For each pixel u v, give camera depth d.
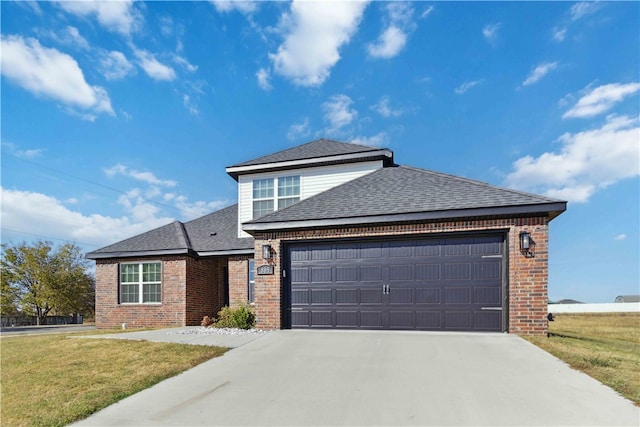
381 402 4.64
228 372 6.14
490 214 8.67
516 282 8.51
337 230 10.02
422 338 8.24
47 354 8.11
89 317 37.47
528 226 8.54
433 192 10.23
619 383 5.07
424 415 4.22
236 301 14.22
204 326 12.69
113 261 15.25
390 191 10.92
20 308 31.73
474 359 6.45
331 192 11.84
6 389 5.70
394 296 9.55
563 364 6.10
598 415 4.11
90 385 5.70
